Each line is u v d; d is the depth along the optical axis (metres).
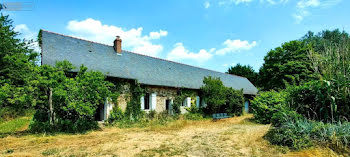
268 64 26.06
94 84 8.21
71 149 5.56
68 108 7.90
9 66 9.85
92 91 8.23
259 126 10.32
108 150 5.48
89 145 6.05
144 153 5.21
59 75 7.77
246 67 37.84
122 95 11.20
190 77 17.56
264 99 12.43
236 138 6.99
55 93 7.32
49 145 6.00
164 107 13.51
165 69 16.25
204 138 7.14
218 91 14.59
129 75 11.88
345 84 4.97
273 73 25.19
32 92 7.50
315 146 4.57
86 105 8.08
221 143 6.30
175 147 5.82
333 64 5.47
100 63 11.52
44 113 8.65
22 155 4.96
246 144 5.89
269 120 11.62
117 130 8.99
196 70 20.31
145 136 7.56
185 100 15.02
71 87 7.75
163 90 13.51
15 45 11.57
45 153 5.12
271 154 4.75
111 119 10.39
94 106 9.09
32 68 7.57
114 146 5.93
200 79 18.41
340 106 5.15
